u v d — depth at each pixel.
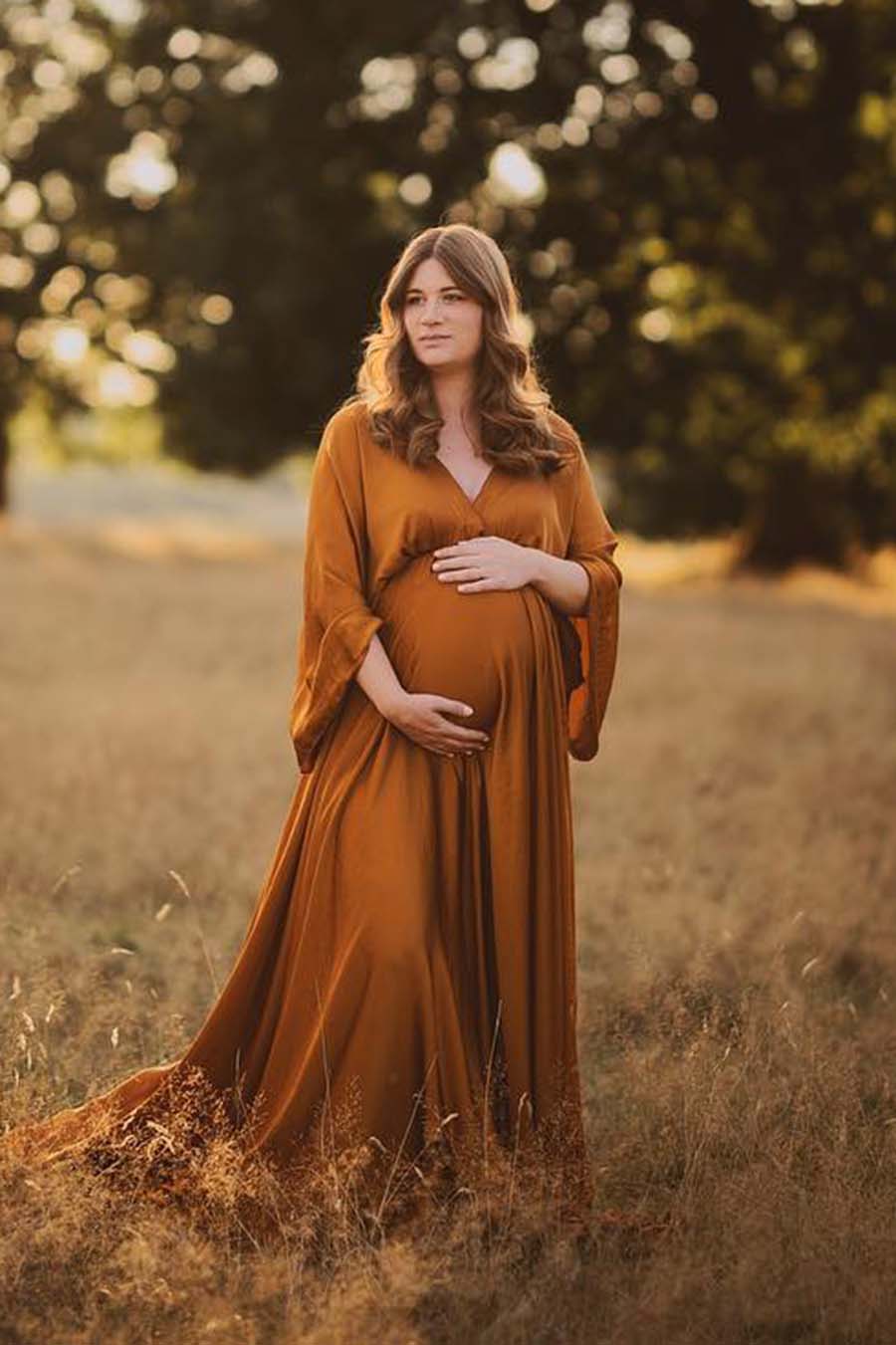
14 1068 4.20
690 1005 5.03
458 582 3.77
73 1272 3.48
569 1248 3.58
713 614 18.31
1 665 12.46
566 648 4.01
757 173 21.58
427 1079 3.64
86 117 25.19
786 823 7.70
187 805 7.91
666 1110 4.27
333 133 21.61
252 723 10.15
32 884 6.26
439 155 21.23
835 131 21.50
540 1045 3.79
